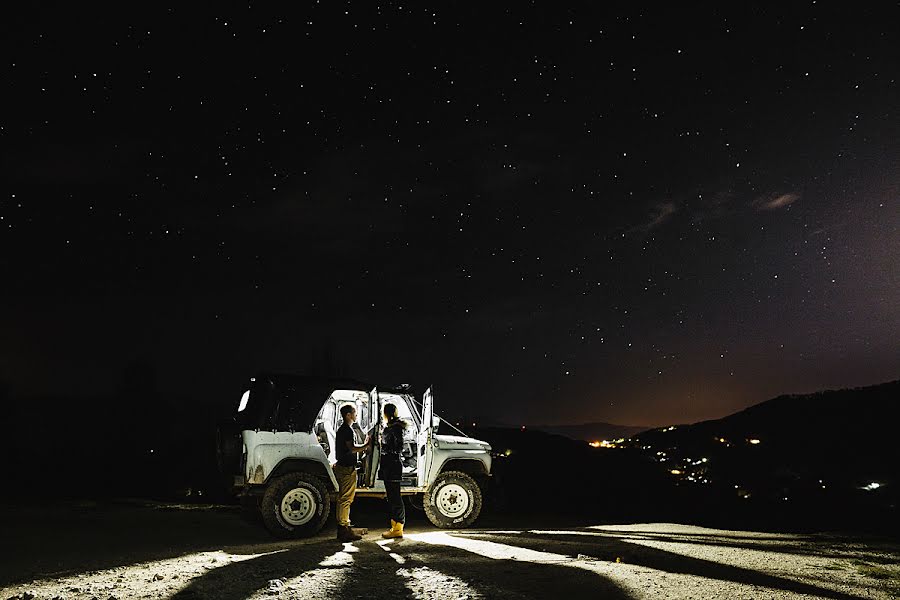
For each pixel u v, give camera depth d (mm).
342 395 10906
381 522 12016
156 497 17953
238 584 5996
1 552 8086
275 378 10305
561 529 11203
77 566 7031
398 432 9461
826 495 24578
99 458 25938
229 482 10406
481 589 5684
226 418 10797
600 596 5383
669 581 5980
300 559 7418
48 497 17344
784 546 9141
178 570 6746
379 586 5898
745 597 5348
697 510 17469
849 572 6777
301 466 9984
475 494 11148
